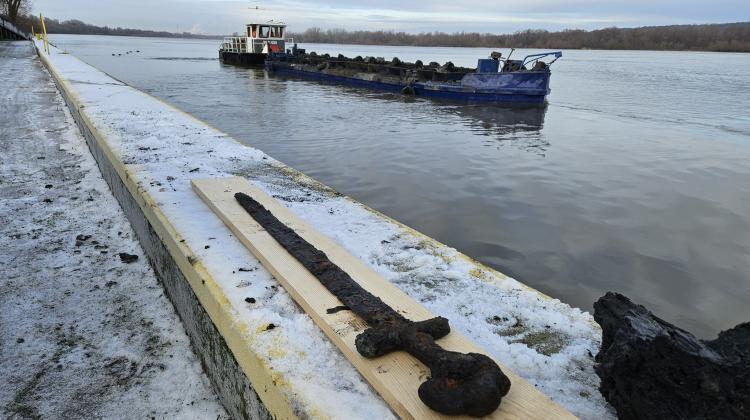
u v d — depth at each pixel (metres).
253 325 2.02
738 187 8.45
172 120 6.33
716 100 20.77
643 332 1.56
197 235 2.82
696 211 7.16
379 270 2.65
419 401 1.54
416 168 9.17
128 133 5.44
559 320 2.24
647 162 10.11
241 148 5.10
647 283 5.03
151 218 3.27
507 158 10.16
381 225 3.29
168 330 2.87
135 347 2.72
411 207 7.05
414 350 1.69
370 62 25.98
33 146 6.70
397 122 14.56
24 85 13.33
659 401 1.46
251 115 15.23
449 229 6.28
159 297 3.18
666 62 59.22
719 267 5.39
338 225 3.25
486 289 2.49
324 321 1.95
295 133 12.47
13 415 2.24
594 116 16.52
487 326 2.18
